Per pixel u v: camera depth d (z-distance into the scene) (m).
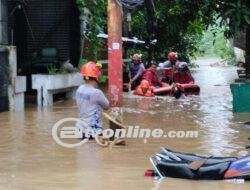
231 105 19.56
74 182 9.09
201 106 19.31
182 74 23.75
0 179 9.30
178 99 21.73
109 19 12.79
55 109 18.45
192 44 42.19
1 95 17.56
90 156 11.08
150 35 32.78
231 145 12.05
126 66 26.22
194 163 9.32
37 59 21.55
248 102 17.45
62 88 20.59
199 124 15.04
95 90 12.64
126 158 10.86
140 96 22.81
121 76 12.78
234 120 15.76
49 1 23.23
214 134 13.46
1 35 17.97
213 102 20.59
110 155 11.16
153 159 9.71
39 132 13.77
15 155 11.18
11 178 9.37
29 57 23.09
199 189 8.67
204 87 28.09
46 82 19.38
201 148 11.76
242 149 11.59
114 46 12.76
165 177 9.40
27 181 9.16
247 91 17.41
